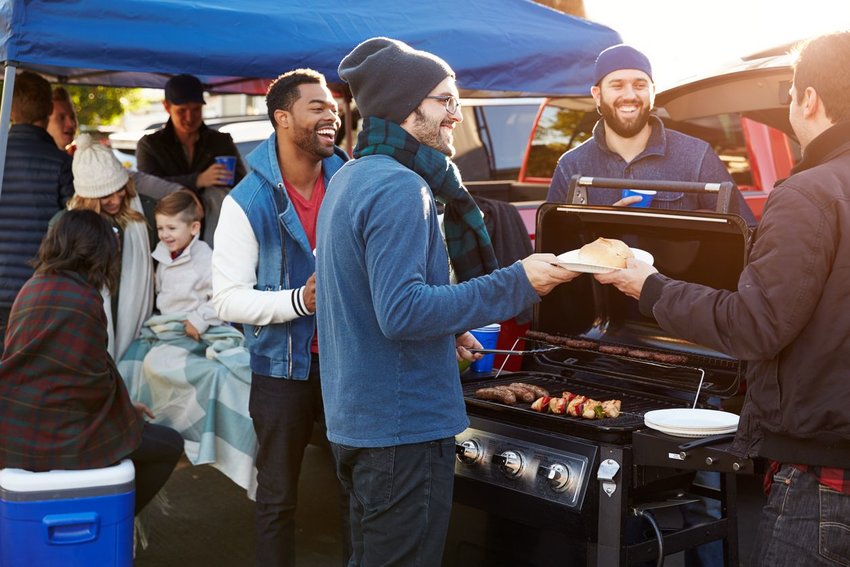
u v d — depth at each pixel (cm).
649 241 279
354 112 573
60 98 512
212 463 351
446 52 390
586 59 425
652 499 264
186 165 511
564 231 292
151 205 430
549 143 584
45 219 397
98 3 323
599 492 246
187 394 356
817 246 187
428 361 222
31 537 294
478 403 275
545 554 274
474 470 273
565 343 289
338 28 371
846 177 192
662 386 280
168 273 384
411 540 224
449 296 207
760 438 202
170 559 388
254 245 313
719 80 438
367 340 220
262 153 316
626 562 245
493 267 261
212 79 602
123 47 327
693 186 277
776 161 474
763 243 194
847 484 190
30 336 301
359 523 242
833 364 189
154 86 598
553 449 256
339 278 221
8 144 401
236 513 440
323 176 333
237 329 418
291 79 313
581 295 303
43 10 314
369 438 219
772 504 203
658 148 338
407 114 221
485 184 564
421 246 210
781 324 188
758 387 200
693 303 203
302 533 416
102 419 308
